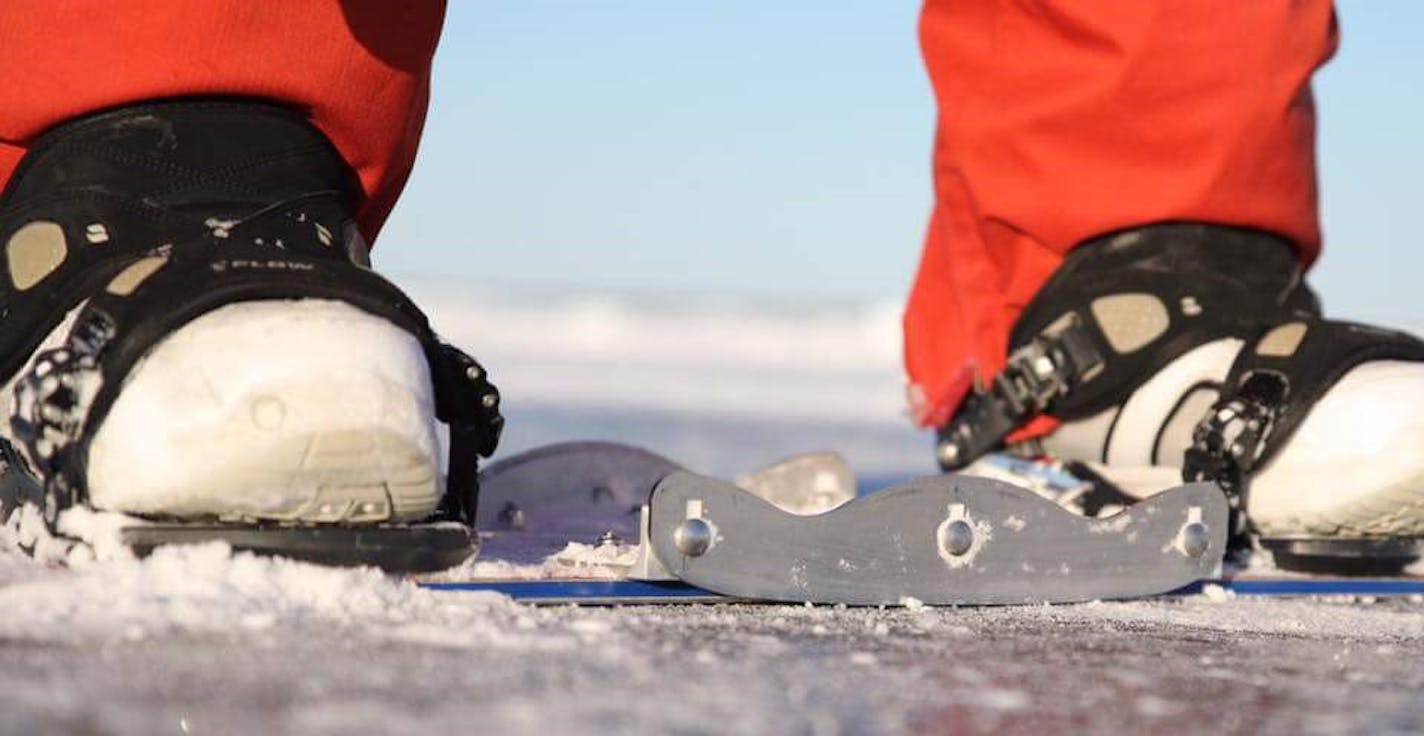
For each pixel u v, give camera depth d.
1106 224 2.77
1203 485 2.22
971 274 3.03
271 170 2.08
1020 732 1.22
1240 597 2.28
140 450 1.77
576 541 2.49
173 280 1.85
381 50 2.17
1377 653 1.75
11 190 2.10
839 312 21.52
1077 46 2.77
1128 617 2.02
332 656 1.38
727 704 1.26
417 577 1.88
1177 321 2.71
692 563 1.92
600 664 1.42
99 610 1.52
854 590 2.00
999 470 2.83
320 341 1.81
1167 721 1.30
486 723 1.14
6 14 2.02
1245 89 2.70
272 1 2.06
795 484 3.22
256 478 1.77
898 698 1.34
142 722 1.10
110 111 2.04
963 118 2.92
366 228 2.43
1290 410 2.44
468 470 2.06
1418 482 2.37
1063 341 2.77
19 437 1.84
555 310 21.34
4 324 2.00
